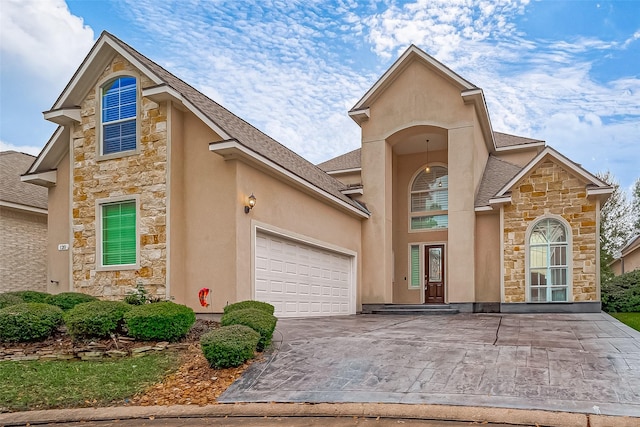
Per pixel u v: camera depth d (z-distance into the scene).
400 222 20.55
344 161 22.34
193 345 8.73
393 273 19.83
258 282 12.03
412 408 5.81
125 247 12.12
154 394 6.78
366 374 7.07
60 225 13.47
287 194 13.37
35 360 8.16
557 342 8.71
